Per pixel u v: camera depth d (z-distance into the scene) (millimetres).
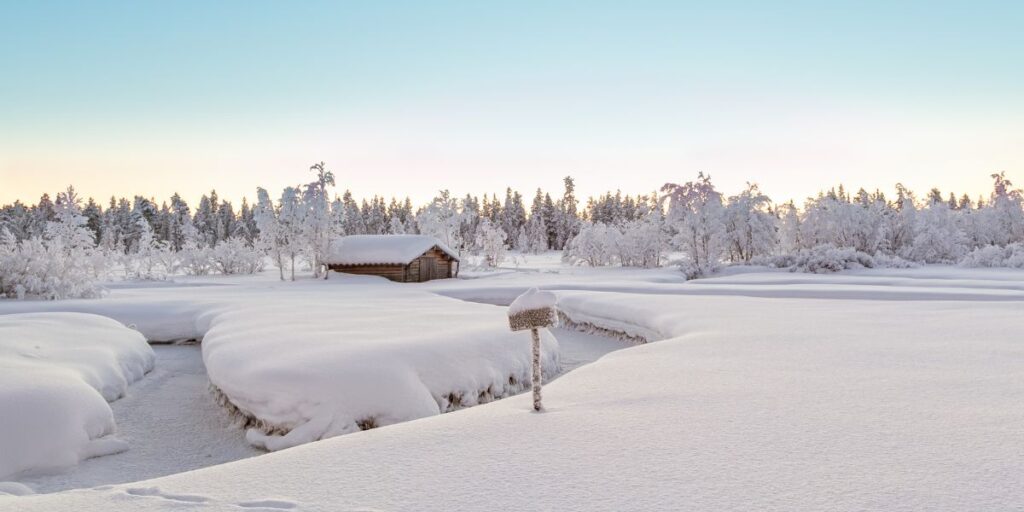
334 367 9820
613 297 22688
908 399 6395
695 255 51250
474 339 12250
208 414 11141
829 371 8086
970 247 56688
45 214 106125
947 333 11648
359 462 4777
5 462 7617
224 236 114062
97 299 25500
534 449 4996
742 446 4898
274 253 44875
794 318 14961
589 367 9070
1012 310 16141
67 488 7570
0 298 25391
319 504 3920
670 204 52688
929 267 45688
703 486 4051
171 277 47156
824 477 4148
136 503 4012
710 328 13414
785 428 5391
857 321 14023
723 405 6324
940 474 4152
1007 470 4195
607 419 5906
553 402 6824
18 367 9688
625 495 3941
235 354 11336
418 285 38094
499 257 62531
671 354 9906
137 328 20188
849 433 5184
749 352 9891
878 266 46094
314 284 39094
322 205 44719
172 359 17047
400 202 143000
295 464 4766
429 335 12258
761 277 39625
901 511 3568
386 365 10031
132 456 8922
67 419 8477
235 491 4203
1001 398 6371
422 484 4254
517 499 3930
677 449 4875
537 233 119250
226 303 22266
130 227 101125
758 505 3703
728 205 56844
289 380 9555
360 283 40375
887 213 57000
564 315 23422
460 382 10766
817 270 44312
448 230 59531
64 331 13977
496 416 6199
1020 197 58375
